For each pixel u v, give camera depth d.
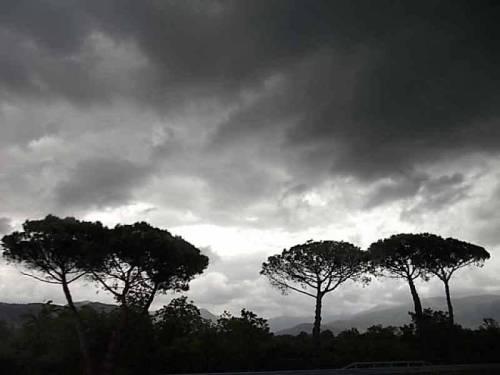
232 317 29.66
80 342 22.44
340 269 33.00
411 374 23.05
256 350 27.97
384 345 32.31
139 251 23.05
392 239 36.25
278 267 34.28
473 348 35.03
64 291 22.95
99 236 23.17
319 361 29.20
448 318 35.38
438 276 36.78
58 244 22.16
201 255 26.38
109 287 23.97
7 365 22.14
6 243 22.36
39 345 24.27
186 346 25.45
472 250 36.06
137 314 24.23
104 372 21.38
